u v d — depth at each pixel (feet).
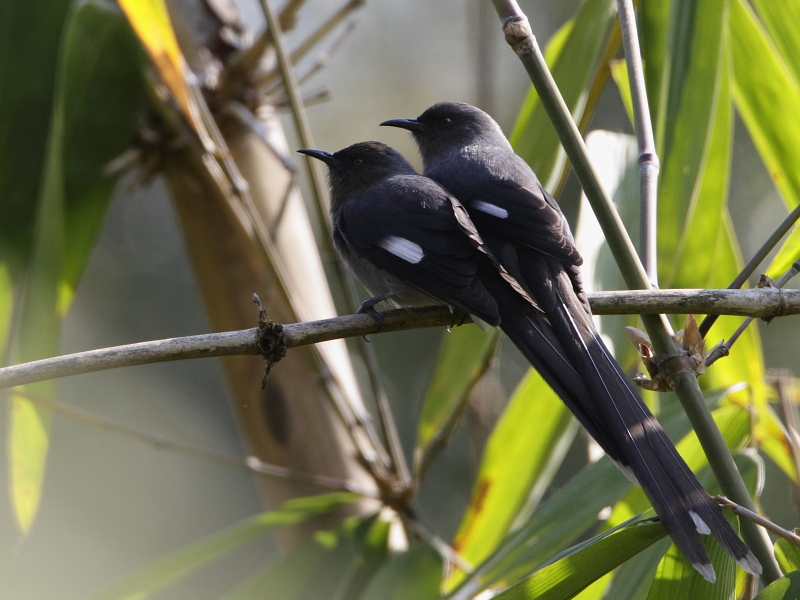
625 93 31.83
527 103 32.01
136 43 33.78
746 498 20.16
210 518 58.08
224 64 37.35
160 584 31.73
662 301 21.76
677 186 26.71
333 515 34.01
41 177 33.45
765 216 56.34
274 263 31.14
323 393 34.81
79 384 59.16
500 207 26.35
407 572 30.14
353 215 28.35
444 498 54.80
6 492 34.83
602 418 21.59
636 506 28.55
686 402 21.03
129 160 35.06
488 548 33.19
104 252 62.23
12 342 32.42
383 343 59.36
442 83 69.00
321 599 32.30
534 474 33.14
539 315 24.16
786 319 52.80
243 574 57.82
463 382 32.60
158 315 61.67
